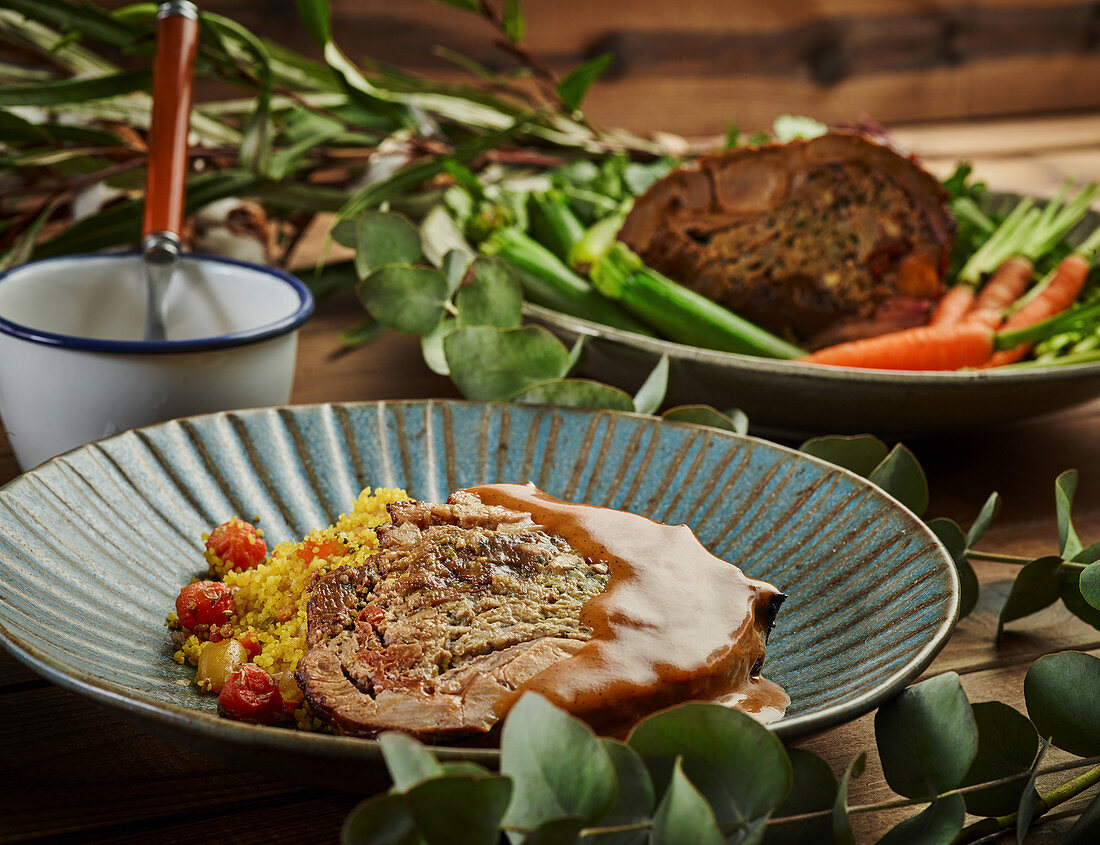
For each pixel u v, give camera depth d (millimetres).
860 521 608
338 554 603
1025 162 1244
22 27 853
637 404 683
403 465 651
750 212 786
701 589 572
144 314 714
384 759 508
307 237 962
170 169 703
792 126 919
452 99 899
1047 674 561
